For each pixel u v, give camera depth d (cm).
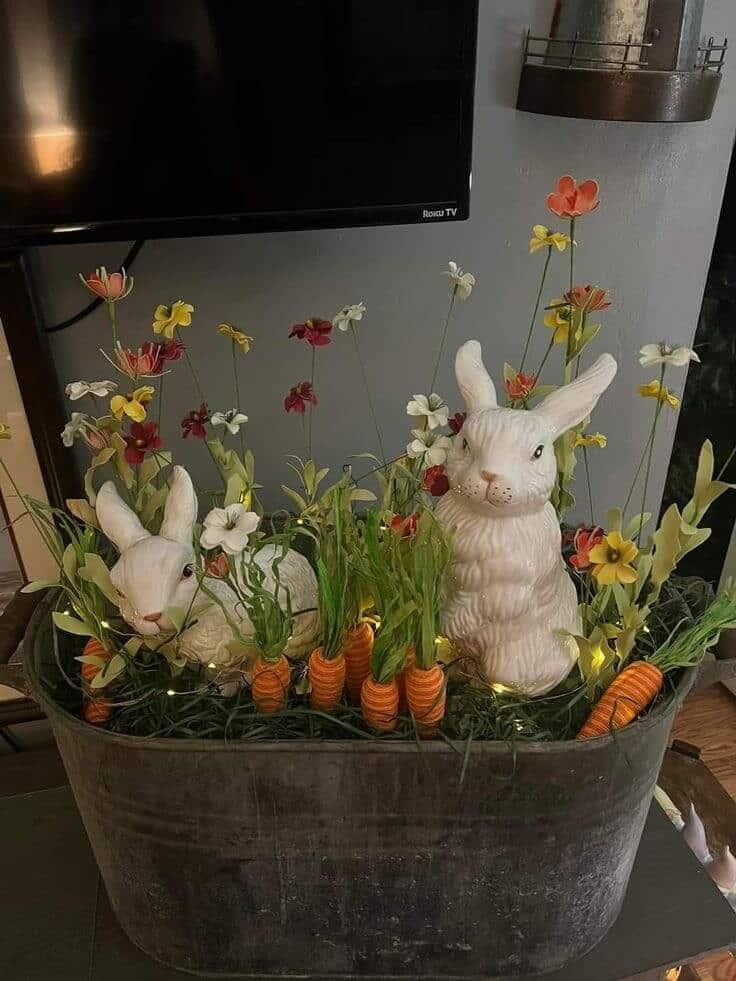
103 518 53
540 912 59
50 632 59
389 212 68
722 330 104
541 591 54
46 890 68
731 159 93
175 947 61
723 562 120
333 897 58
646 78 67
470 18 62
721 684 125
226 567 50
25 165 61
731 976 91
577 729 56
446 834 54
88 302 77
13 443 79
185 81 61
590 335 59
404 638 50
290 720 54
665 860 71
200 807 53
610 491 99
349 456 90
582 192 53
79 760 53
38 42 57
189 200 64
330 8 60
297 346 83
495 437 50
